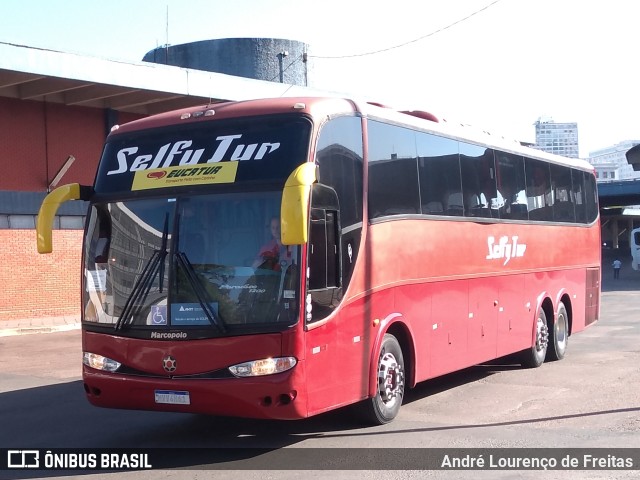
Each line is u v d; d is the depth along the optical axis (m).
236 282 7.80
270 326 7.63
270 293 7.70
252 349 7.62
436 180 10.79
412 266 9.98
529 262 13.85
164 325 7.94
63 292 25.36
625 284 47.06
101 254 8.48
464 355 11.45
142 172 8.52
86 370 8.45
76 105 26.86
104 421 10.20
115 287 8.32
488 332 12.22
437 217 10.70
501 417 9.84
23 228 24.34
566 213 15.76
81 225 26.02
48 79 24.25
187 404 7.82
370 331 8.96
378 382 9.33
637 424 9.23
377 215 9.22
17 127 25.31
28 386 13.23
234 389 7.61
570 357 15.53
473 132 12.21
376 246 9.14
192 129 8.55
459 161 11.52
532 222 14.02
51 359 17.16
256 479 7.32
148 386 7.95
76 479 7.54
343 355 8.39
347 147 8.77
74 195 8.62
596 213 17.64
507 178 13.15
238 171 8.07
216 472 7.60
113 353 8.21
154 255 8.09
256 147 8.16
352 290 8.59
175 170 8.34
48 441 9.09
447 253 10.95
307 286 7.75
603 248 74.69
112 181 8.68
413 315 9.99
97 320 8.40
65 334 22.88
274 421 9.91
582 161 17.06
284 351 7.60
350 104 9.01
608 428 9.06
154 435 9.32
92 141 27.36
